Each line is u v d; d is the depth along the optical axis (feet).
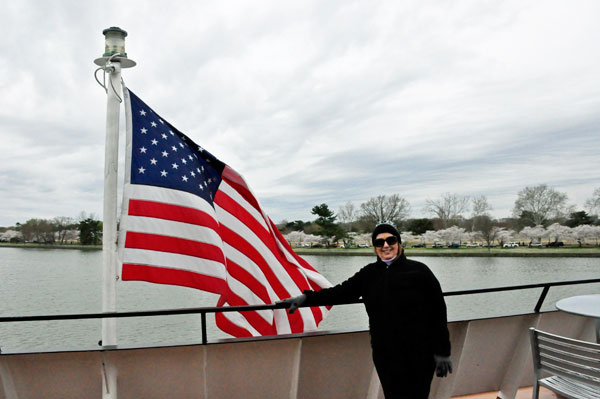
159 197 17.28
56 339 87.56
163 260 16.67
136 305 119.85
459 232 339.16
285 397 13.38
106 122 17.35
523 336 15.92
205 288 16.80
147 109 18.49
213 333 81.61
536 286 15.72
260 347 13.09
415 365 10.30
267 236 19.66
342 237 341.62
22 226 366.02
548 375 12.82
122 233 16.78
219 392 12.87
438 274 194.29
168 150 18.15
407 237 355.36
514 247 325.21
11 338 87.97
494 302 113.60
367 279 11.16
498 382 15.85
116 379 12.30
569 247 312.29
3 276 180.45
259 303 18.31
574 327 17.10
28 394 12.09
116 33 17.56
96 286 158.92
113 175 17.02
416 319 10.36
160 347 12.29
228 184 19.79
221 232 18.86
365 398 14.25
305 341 13.46
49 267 218.59
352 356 14.01
